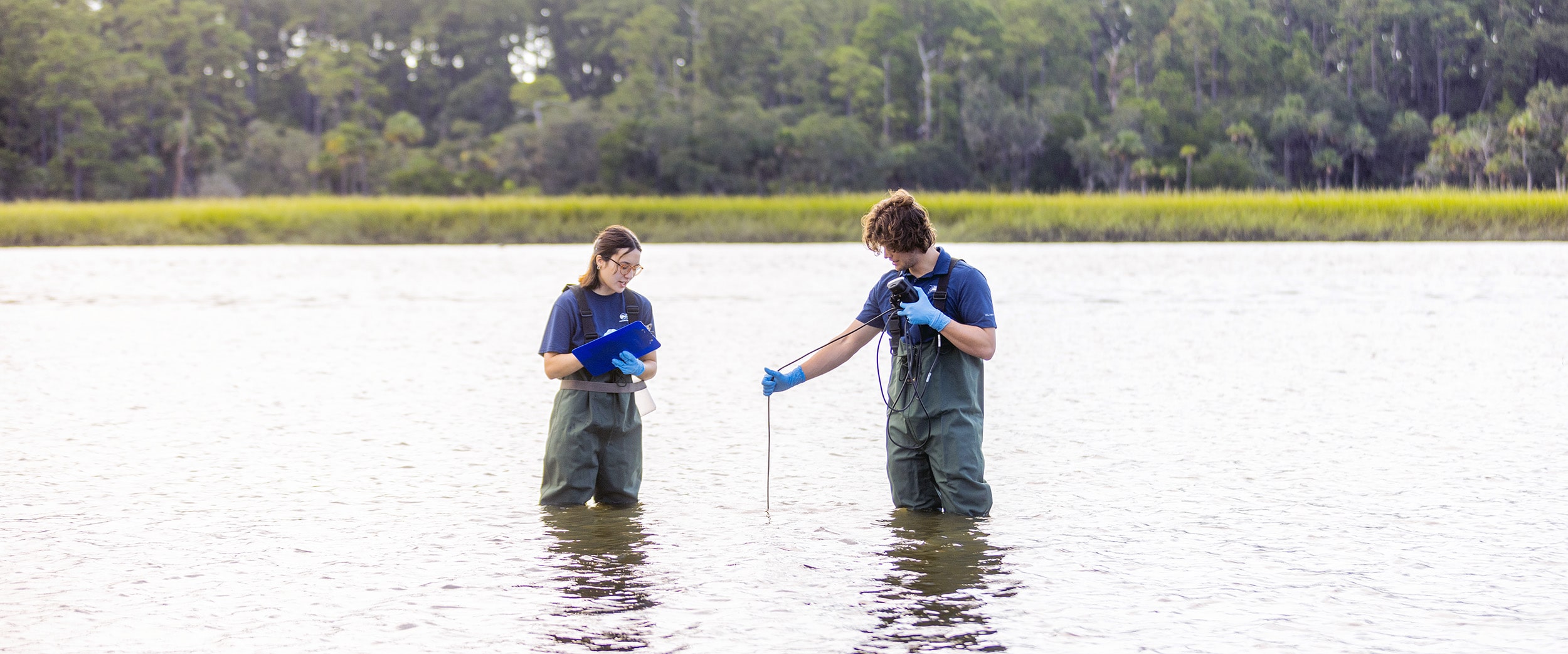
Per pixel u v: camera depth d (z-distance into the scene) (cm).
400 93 17575
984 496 554
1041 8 14738
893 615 422
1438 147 10956
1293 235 3869
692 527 546
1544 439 739
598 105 15125
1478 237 3838
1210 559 488
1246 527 538
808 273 2431
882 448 729
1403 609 425
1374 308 1645
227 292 2016
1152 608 427
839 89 13888
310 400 928
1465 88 13188
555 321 581
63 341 1327
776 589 452
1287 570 472
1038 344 1261
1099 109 13262
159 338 1359
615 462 585
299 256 3241
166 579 468
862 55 13875
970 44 14200
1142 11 14925
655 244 4028
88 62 12900
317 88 15838
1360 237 3856
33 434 784
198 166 12938
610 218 4297
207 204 5409
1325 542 511
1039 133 11725
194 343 1303
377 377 1052
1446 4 13350
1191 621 414
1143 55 14400
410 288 2089
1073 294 1888
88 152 12225
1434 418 821
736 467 676
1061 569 475
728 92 15038
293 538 528
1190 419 827
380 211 4288
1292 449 717
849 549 506
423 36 17825
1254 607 429
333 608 432
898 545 510
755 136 11162
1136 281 2148
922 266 549
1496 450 708
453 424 824
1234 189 11294
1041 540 518
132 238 4116
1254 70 13762
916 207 539
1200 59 13888
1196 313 1591
